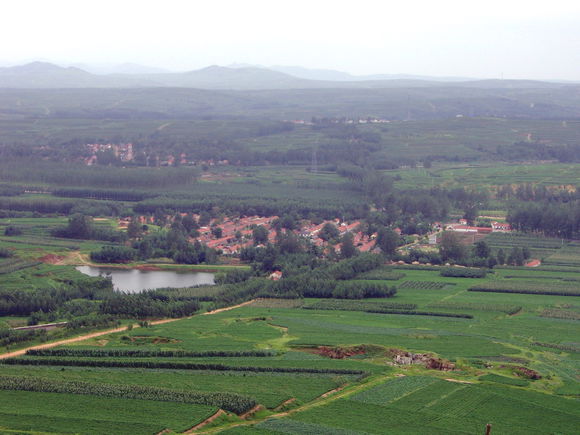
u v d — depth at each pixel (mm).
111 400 186250
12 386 194250
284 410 187250
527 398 198875
